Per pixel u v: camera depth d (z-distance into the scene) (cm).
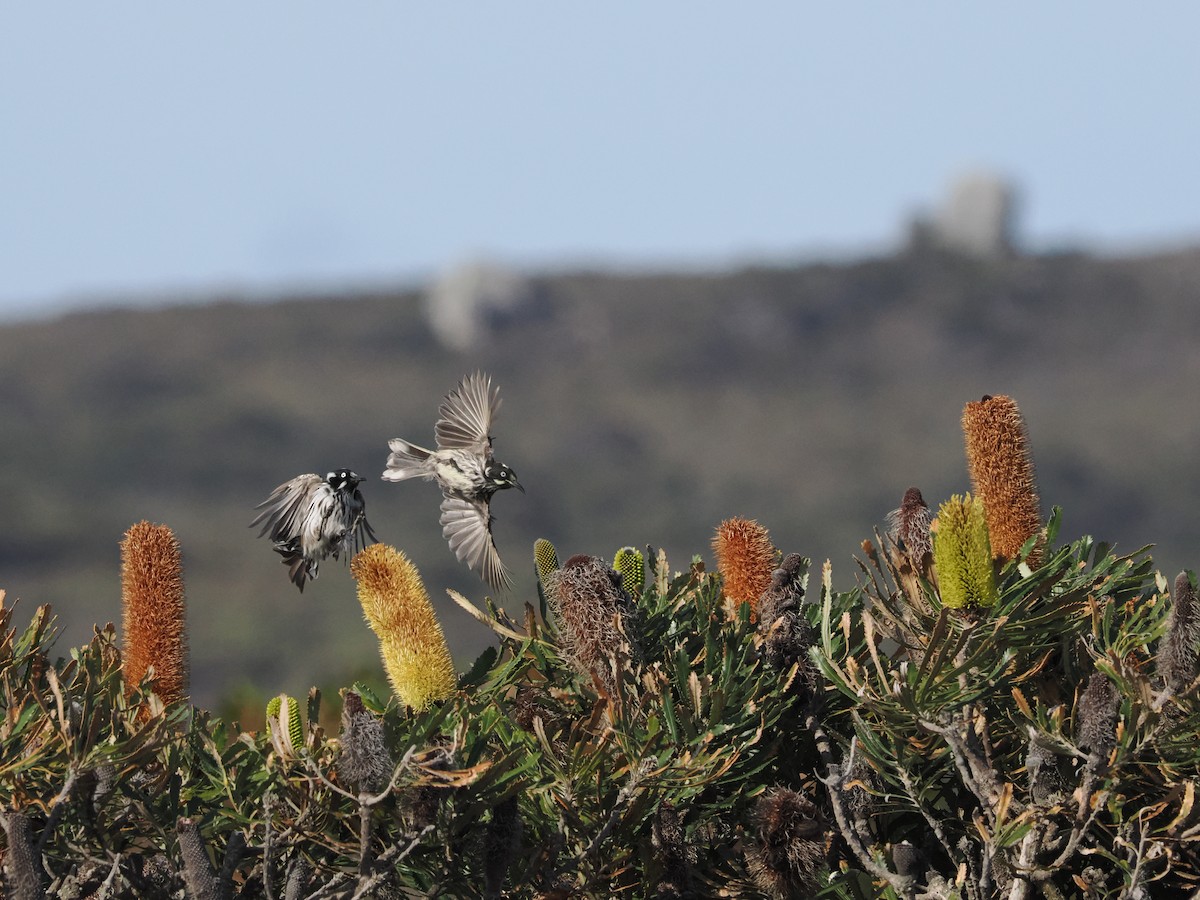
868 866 853
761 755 952
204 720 964
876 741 883
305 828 855
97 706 872
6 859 805
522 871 880
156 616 995
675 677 952
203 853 800
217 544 17825
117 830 874
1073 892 918
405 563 956
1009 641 871
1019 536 964
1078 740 856
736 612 1048
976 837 920
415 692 938
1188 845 871
